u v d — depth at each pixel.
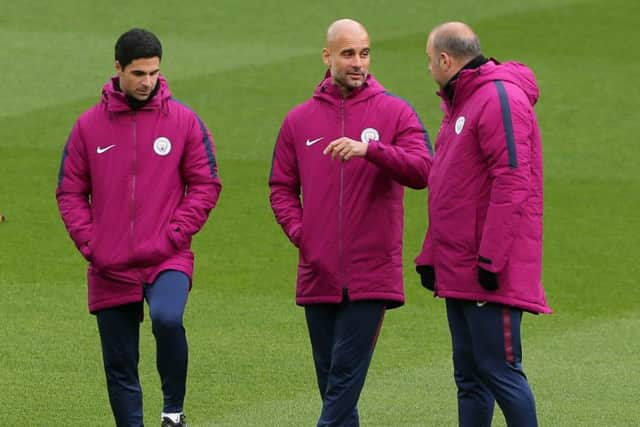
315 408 32.69
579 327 39.91
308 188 28.84
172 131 28.86
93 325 39.25
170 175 28.83
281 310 41.03
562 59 77.38
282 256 46.78
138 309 29.34
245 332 38.84
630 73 74.31
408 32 82.56
